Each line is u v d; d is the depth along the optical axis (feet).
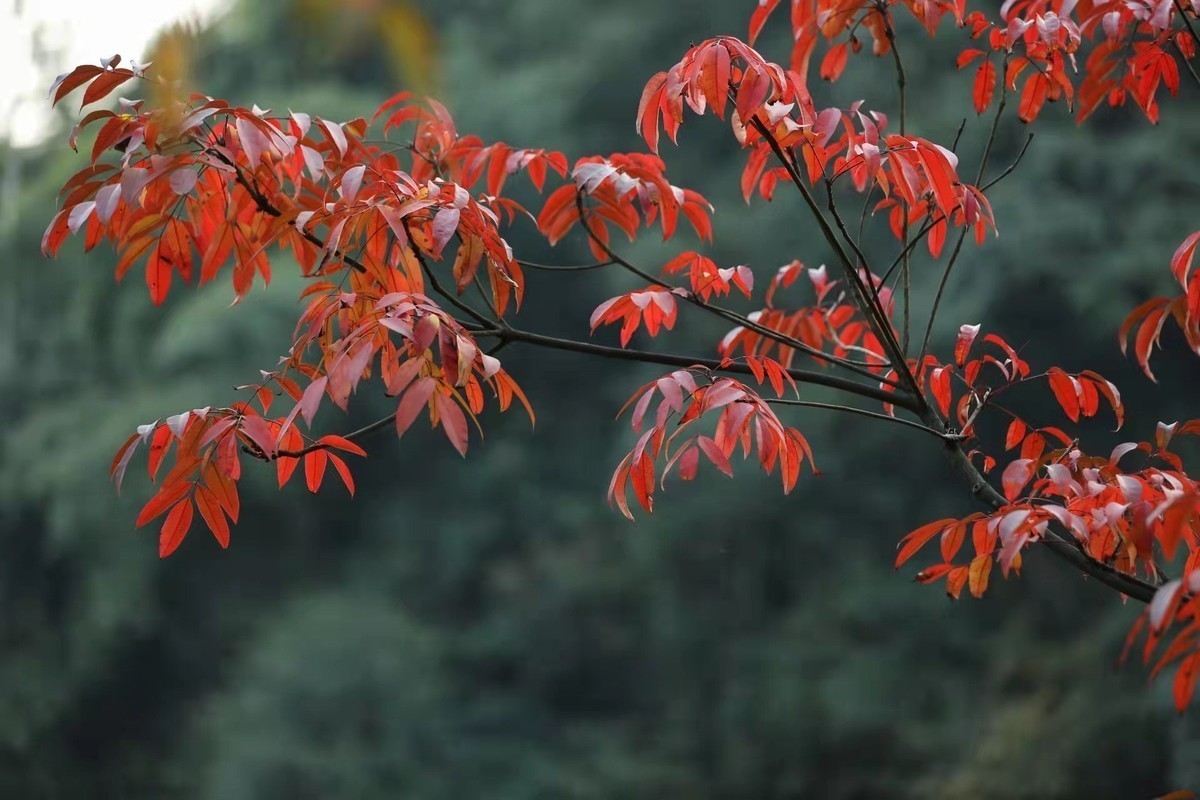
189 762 45.32
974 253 34.50
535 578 45.52
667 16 47.44
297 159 5.45
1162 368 34.58
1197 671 4.00
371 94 41.98
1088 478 5.42
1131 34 6.52
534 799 40.47
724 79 5.04
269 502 48.21
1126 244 33.42
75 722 47.42
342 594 48.34
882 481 39.63
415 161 6.53
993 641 34.96
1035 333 35.12
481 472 49.75
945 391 6.05
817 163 5.67
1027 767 28.22
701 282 6.40
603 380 49.73
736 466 40.88
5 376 50.44
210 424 5.02
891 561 39.19
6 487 47.60
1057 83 6.31
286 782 40.73
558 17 52.13
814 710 36.35
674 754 40.11
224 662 48.32
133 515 45.85
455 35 53.31
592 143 48.11
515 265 5.34
